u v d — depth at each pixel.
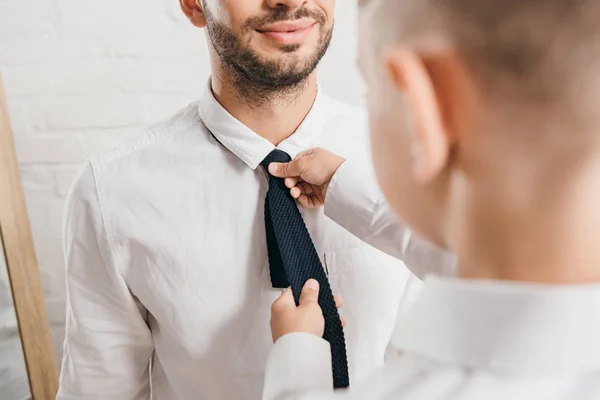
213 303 0.87
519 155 0.35
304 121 0.88
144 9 1.45
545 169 0.35
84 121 1.50
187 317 0.87
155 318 0.90
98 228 0.86
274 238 0.84
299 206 0.87
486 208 0.37
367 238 0.78
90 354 0.90
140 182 0.87
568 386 0.37
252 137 0.86
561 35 0.32
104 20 1.46
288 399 0.50
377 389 0.42
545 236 0.36
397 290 0.92
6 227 1.39
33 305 1.45
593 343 0.37
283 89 0.82
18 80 1.48
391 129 0.40
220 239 0.87
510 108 0.34
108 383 0.91
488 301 0.38
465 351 0.39
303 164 0.82
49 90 1.49
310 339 0.67
